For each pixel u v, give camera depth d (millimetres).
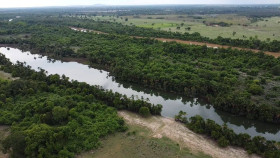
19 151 49156
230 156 52375
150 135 59594
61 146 51906
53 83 86188
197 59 116438
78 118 61625
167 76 90688
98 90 77250
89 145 53875
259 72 99500
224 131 57906
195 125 61938
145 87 92312
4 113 64312
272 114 65438
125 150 53844
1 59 114125
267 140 56312
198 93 82188
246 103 69188
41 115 60719
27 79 88875
